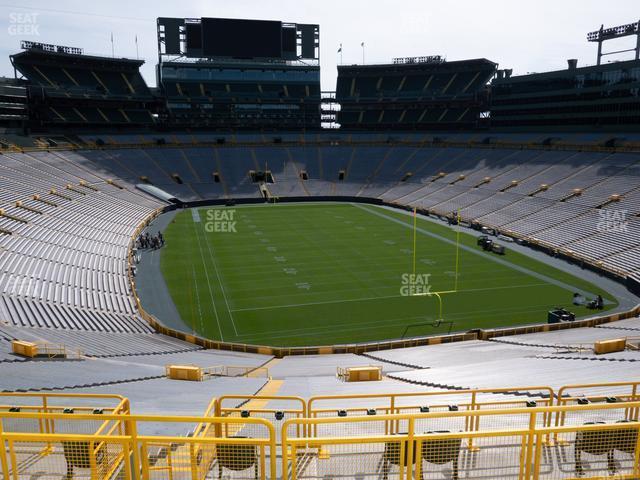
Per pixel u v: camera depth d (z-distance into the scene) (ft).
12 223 126.62
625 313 94.17
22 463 22.66
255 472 20.65
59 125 240.53
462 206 198.59
